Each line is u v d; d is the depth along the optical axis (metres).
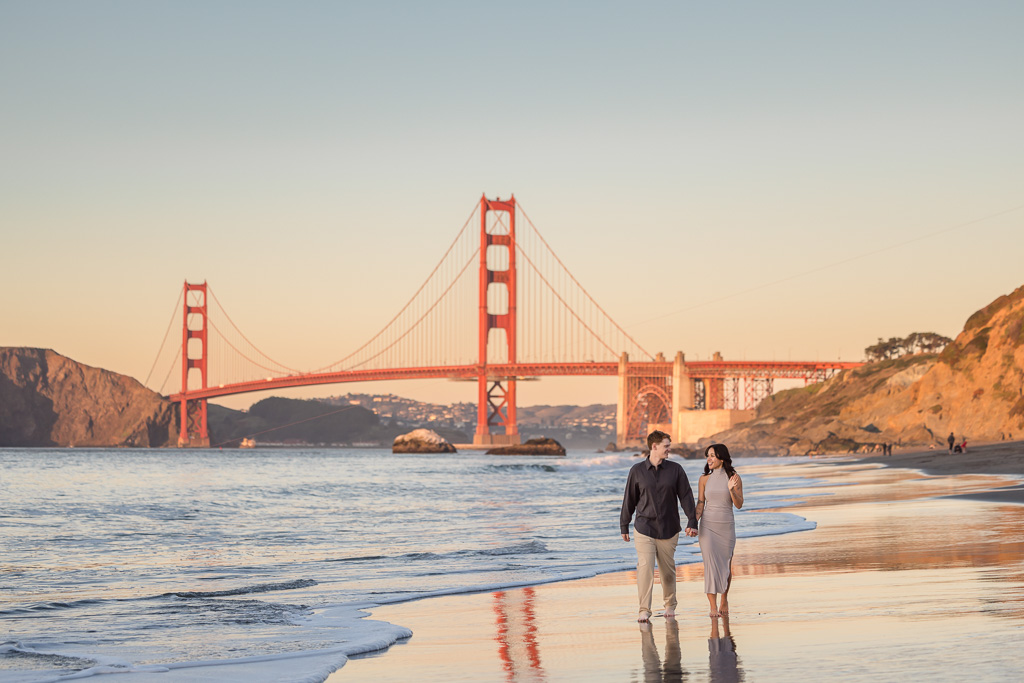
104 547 19.77
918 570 11.07
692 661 6.91
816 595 9.73
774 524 19.12
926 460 53.06
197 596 12.05
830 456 89.19
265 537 21.91
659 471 9.23
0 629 9.77
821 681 5.91
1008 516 17.77
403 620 9.77
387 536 21.72
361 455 169.75
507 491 45.94
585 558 15.48
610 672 6.73
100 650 8.48
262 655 7.96
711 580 9.02
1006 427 76.94
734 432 136.50
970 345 88.75
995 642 6.78
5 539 21.66
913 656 6.47
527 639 8.40
